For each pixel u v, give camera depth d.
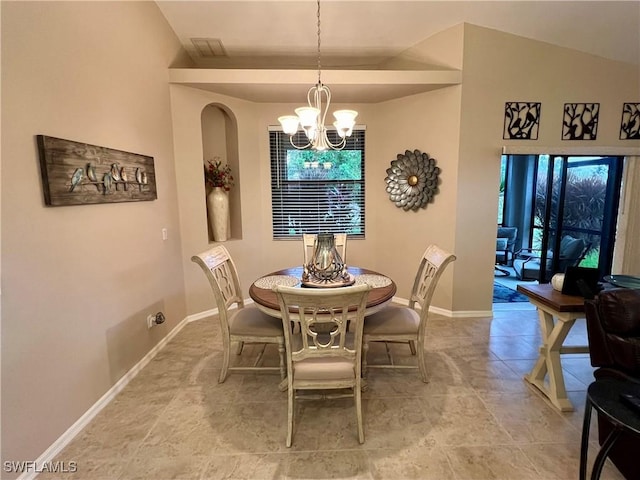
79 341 1.95
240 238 4.03
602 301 1.72
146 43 2.76
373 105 4.03
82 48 1.99
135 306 2.56
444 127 3.46
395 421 2.01
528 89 3.37
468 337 3.18
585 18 2.98
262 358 2.81
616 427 1.25
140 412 2.11
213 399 2.24
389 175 3.91
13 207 1.53
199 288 3.63
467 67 3.25
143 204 2.70
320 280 2.43
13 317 1.53
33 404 1.64
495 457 1.73
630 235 3.74
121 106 2.40
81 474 1.64
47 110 1.72
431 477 1.61
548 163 4.24
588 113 3.47
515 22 3.12
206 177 3.76
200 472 1.65
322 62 3.88
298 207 4.21
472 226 3.52
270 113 3.99
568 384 2.41
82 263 1.98
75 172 1.89
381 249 4.20
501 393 2.29
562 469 1.65
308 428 1.96
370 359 2.77
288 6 2.95
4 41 1.49
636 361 1.56
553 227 4.36
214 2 2.89
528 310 3.89
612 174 3.91
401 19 3.14
